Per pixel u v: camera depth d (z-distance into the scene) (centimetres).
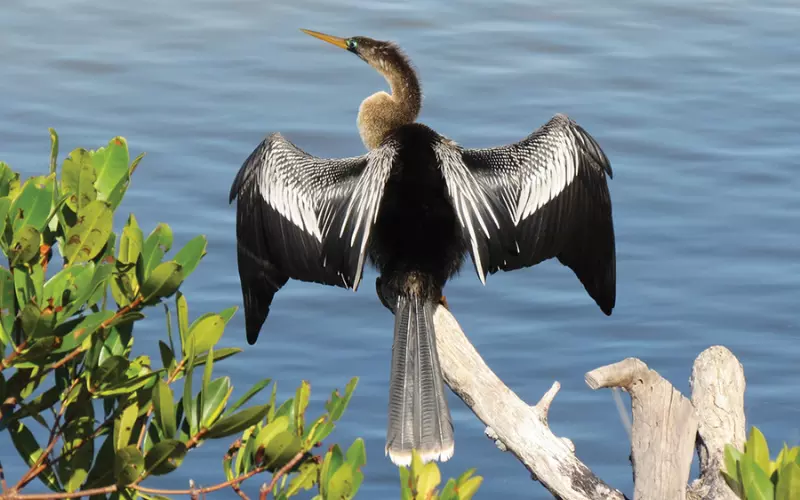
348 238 804
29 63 2167
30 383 659
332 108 2034
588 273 871
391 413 725
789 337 1590
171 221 1728
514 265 833
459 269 820
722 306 1648
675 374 1524
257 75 2148
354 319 1638
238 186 897
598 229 862
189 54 2222
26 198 622
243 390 1497
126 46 2242
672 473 696
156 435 643
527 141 856
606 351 1571
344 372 1541
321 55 2228
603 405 1494
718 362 753
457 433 1484
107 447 671
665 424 704
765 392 1503
